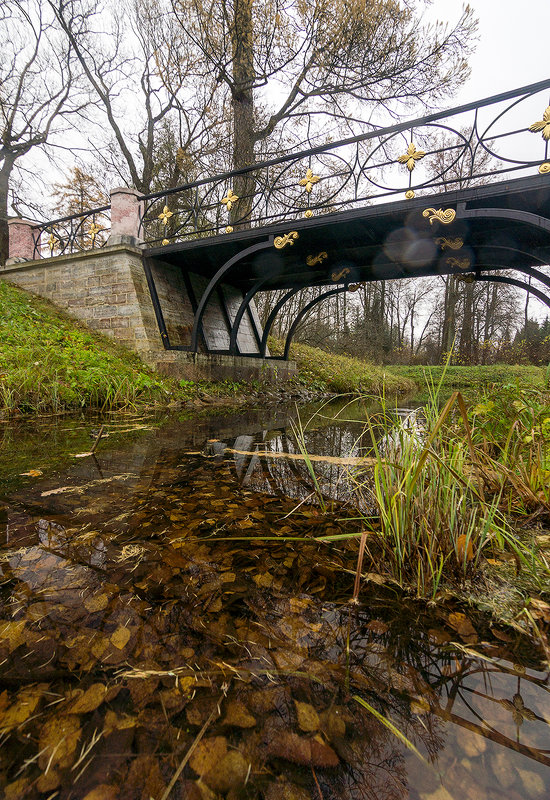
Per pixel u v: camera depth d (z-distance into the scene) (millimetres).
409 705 644
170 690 647
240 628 823
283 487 1892
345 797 488
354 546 1255
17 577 994
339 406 6516
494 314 27062
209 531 1334
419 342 32875
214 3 8977
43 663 696
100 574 1023
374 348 21594
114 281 6824
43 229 8375
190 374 6730
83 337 6047
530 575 1103
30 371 4125
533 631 863
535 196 4258
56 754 533
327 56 9320
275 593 971
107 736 562
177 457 2473
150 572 1043
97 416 4156
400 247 6227
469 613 925
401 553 1083
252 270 8039
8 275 8078
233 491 1798
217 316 8656
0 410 3688
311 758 543
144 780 501
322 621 866
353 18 8508
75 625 806
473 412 2107
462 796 493
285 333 17828
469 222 5035
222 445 2938
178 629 809
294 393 8258
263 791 495
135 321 6617
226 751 547
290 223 5527
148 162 12938
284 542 1270
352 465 2350
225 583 1005
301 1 8617
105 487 1785
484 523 1124
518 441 1760
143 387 5172
